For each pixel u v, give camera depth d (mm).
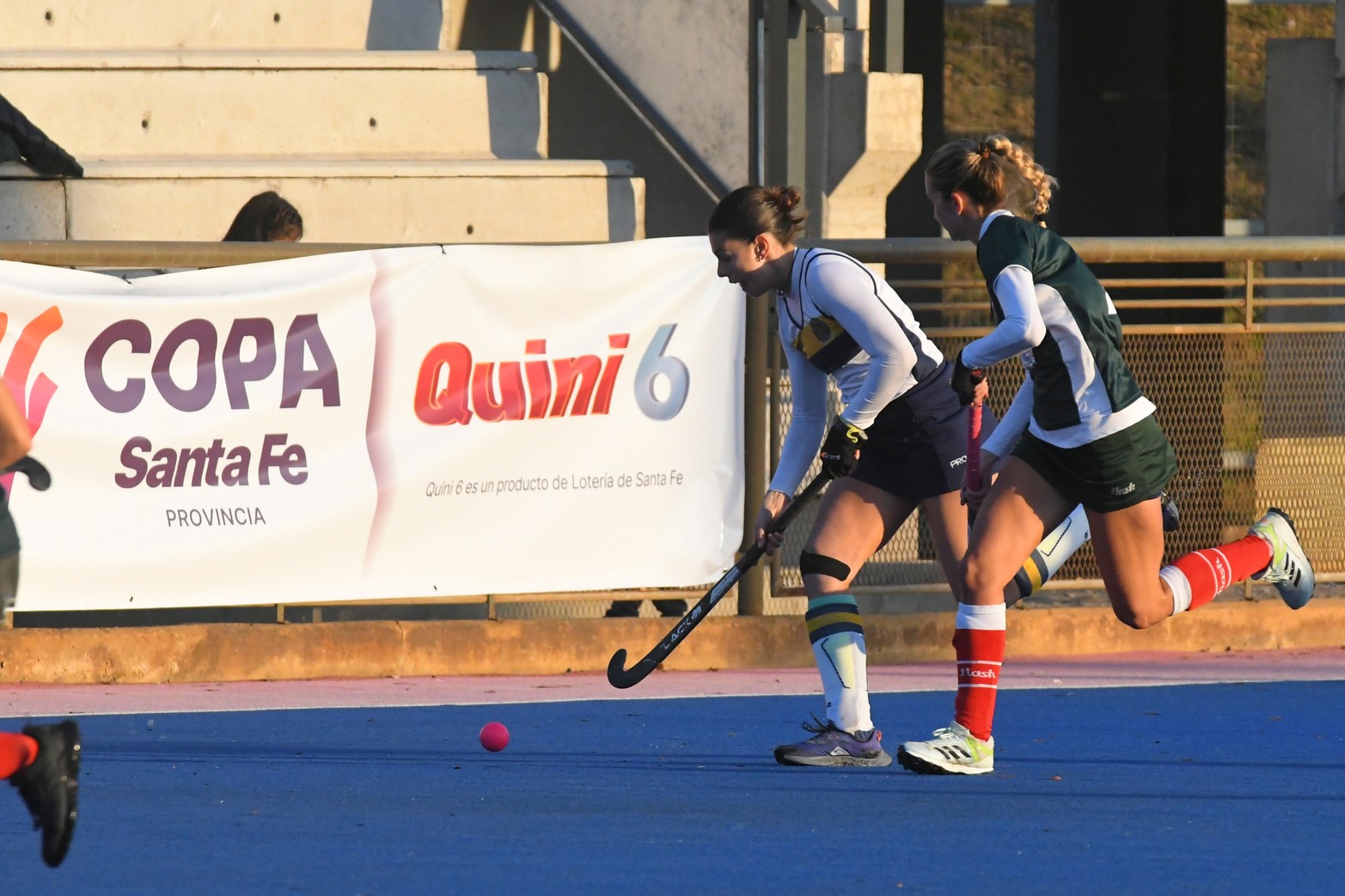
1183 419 29391
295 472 26188
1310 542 30094
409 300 26484
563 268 27016
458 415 26719
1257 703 24859
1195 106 45406
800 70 35219
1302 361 29891
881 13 38625
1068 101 45656
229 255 26000
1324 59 52812
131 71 38281
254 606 28062
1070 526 22641
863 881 15633
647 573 27547
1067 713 24047
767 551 21141
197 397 25797
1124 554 20016
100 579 25469
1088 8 45344
